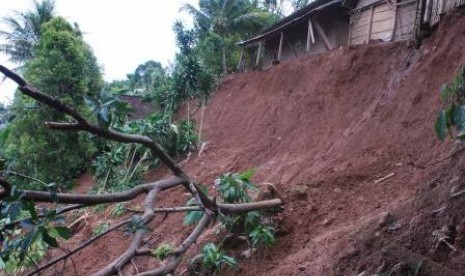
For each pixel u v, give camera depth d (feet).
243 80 54.44
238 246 18.33
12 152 46.42
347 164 21.74
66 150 48.49
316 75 36.81
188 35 60.34
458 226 11.46
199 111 59.11
